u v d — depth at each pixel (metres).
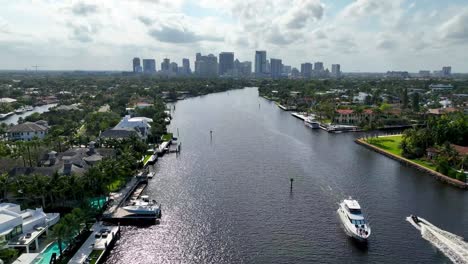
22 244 75.19
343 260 77.12
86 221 88.12
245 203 106.12
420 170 139.88
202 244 83.38
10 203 92.12
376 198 110.69
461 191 117.25
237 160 152.25
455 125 166.75
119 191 113.19
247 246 82.44
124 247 81.88
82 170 112.50
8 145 145.38
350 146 181.75
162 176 131.00
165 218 96.31
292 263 75.94
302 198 110.19
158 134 188.00
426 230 89.62
